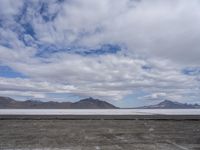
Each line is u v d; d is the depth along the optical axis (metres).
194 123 20.83
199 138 12.27
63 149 9.33
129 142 10.94
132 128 16.62
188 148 9.64
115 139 11.78
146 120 23.44
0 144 10.35
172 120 23.52
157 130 15.58
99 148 9.55
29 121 21.22
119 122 21.08
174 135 13.33
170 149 9.44
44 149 9.34
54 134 13.45
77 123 19.81
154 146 10.03
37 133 13.79
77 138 12.03
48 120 22.38
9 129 15.58
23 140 11.38
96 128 16.48
